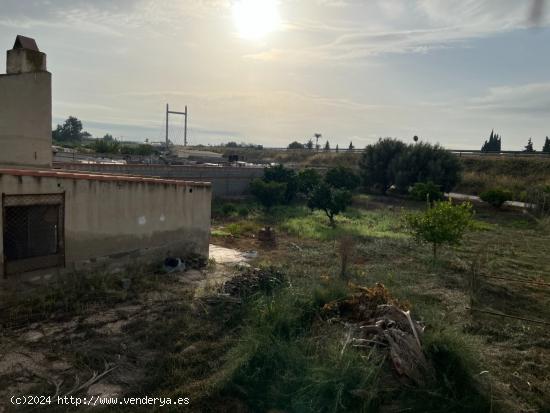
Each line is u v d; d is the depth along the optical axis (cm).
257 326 739
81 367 605
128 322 763
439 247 1583
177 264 1107
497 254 1598
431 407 559
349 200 2134
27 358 617
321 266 1281
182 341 705
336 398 544
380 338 668
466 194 3850
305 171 3097
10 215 804
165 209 1130
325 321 781
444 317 870
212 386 573
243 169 2992
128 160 3419
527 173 4000
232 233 1750
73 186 895
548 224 2172
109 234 982
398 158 3616
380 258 1436
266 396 573
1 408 499
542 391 629
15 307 768
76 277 901
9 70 1116
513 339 817
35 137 1122
